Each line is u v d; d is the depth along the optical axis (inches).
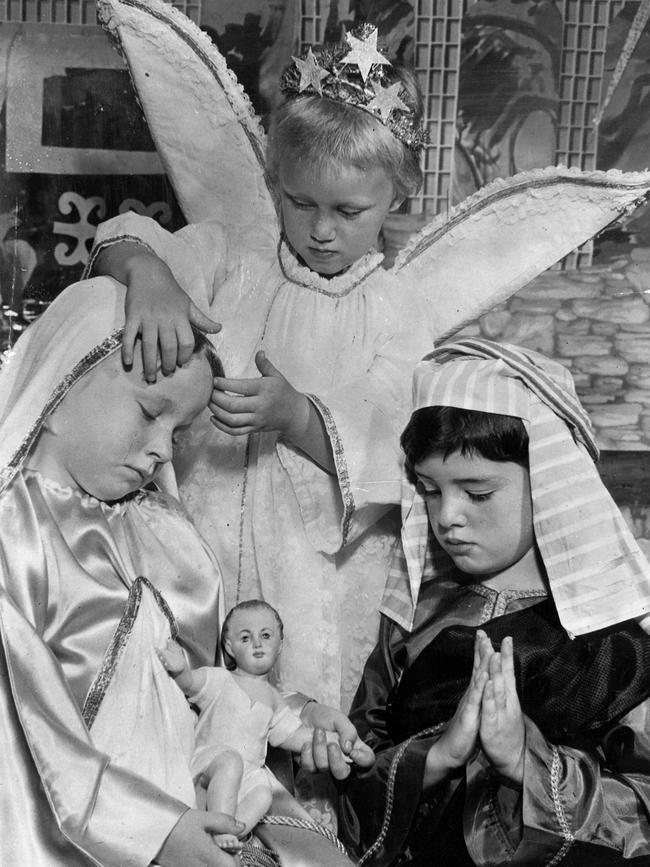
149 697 77.4
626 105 125.5
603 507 83.7
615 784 81.4
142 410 79.6
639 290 127.3
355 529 91.3
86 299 82.6
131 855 69.1
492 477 83.4
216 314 96.0
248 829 73.9
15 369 83.4
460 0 124.3
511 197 101.9
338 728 83.3
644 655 83.9
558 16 125.0
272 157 94.7
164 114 101.0
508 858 79.4
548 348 127.0
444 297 101.3
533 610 86.0
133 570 82.8
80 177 122.2
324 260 93.7
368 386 91.7
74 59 121.8
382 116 88.4
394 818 82.6
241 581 92.7
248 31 121.6
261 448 93.7
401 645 89.8
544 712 82.7
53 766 70.7
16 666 72.5
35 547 77.2
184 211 103.1
